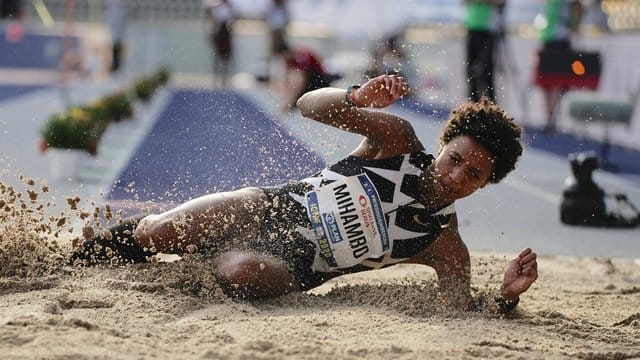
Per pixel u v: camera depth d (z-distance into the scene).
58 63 95.00
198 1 101.62
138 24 93.75
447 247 14.59
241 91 74.94
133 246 15.20
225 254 14.11
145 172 30.67
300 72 54.50
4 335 11.07
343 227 14.12
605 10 64.25
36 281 14.04
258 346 11.35
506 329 13.47
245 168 24.30
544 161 41.34
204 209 14.38
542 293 17.66
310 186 14.53
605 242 24.81
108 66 88.50
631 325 14.80
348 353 11.41
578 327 14.01
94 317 12.50
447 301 14.60
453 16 79.62
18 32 94.56
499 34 52.34
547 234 25.41
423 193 14.15
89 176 30.02
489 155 13.80
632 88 44.66
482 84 52.69
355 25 90.44
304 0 92.62
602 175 37.84
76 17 104.69
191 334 12.01
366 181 14.16
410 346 12.02
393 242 14.30
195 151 31.44
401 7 80.94
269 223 14.48
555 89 48.88
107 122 42.25
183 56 94.31
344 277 18.09
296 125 42.38
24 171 30.78
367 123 14.16
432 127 47.97
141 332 11.86
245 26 100.75
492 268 19.47
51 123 30.30
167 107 60.03
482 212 28.22
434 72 73.38
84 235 15.18
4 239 15.09
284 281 14.03
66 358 10.36
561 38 48.12
